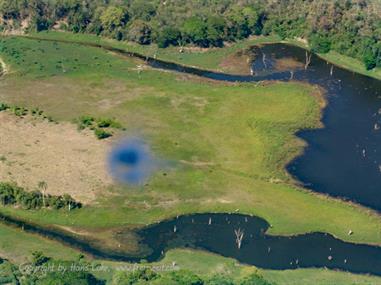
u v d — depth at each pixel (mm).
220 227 195250
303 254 186875
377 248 189375
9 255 180875
